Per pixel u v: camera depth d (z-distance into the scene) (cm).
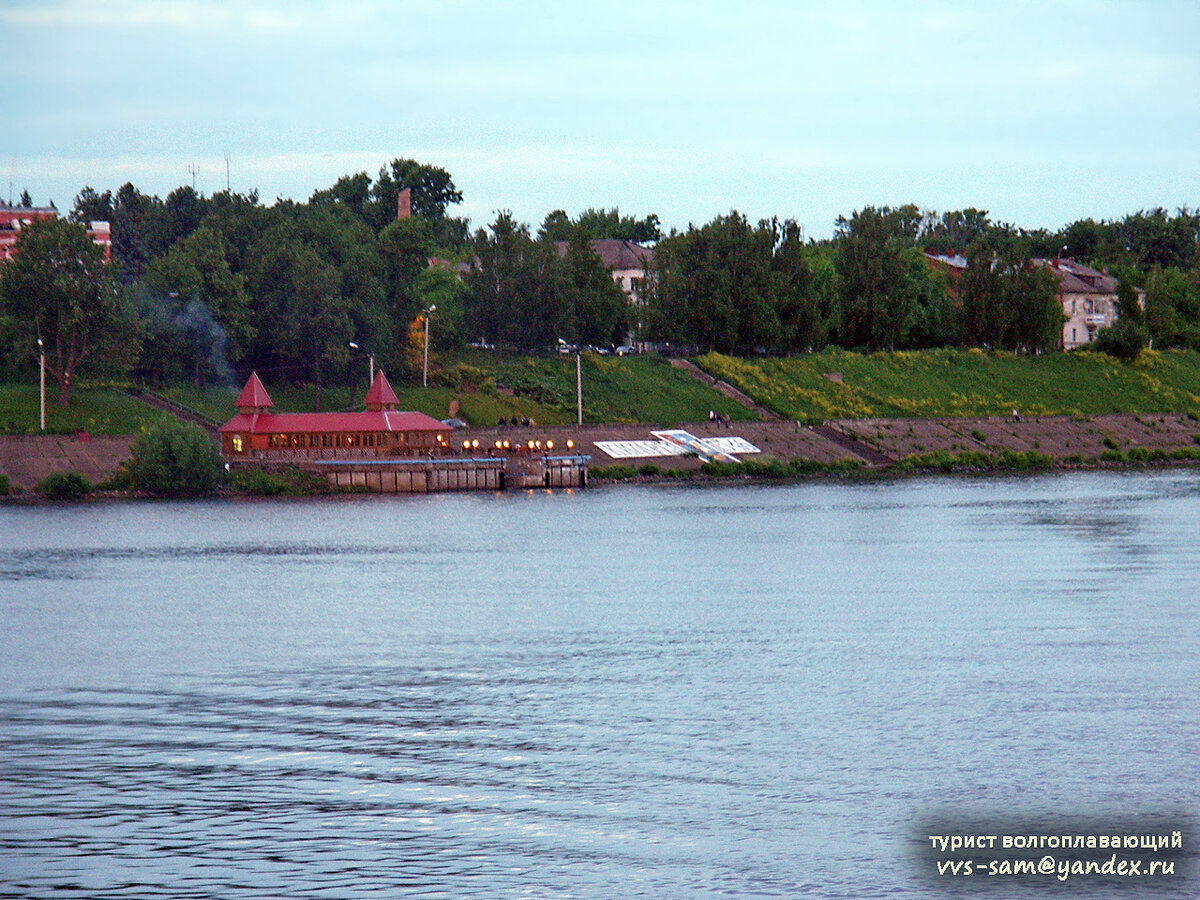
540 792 8594
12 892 7225
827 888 7175
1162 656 12238
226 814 8288
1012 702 10650
